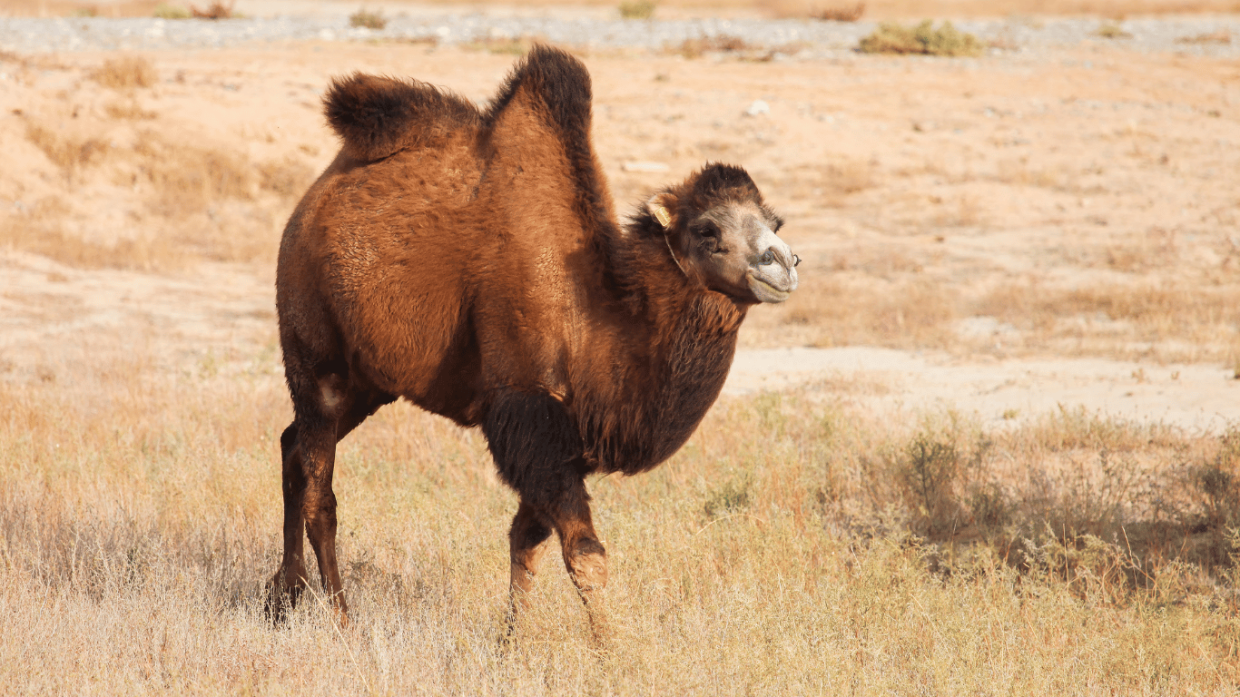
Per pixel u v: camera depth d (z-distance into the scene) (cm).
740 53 14700
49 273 6562
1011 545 2777
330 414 2284
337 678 1941
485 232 2041
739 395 4481
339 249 2127
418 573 2452
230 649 2069
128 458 3203
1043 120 11150
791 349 5531
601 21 19112
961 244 7675
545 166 2064
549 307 2003
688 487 3039
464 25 17500
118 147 8375
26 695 1833
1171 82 13100
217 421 3853
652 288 1952
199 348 5362
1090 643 2034
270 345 5075
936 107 11550
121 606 2208
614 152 9631
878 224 8319
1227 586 2469
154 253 7062
